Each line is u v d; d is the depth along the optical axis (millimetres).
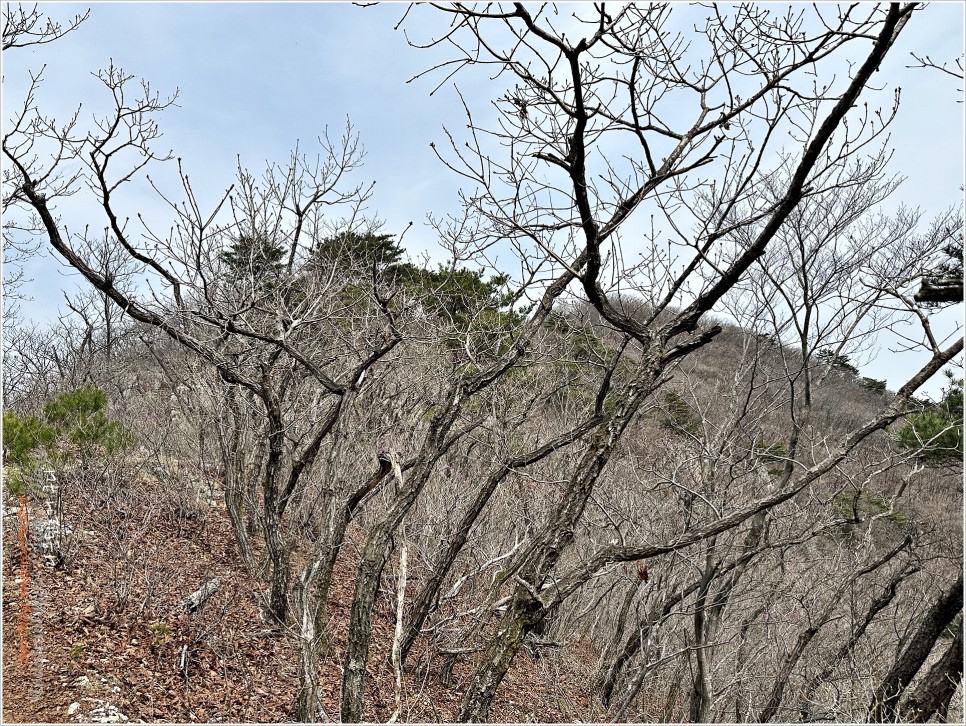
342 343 8211
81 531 7660
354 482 8305
